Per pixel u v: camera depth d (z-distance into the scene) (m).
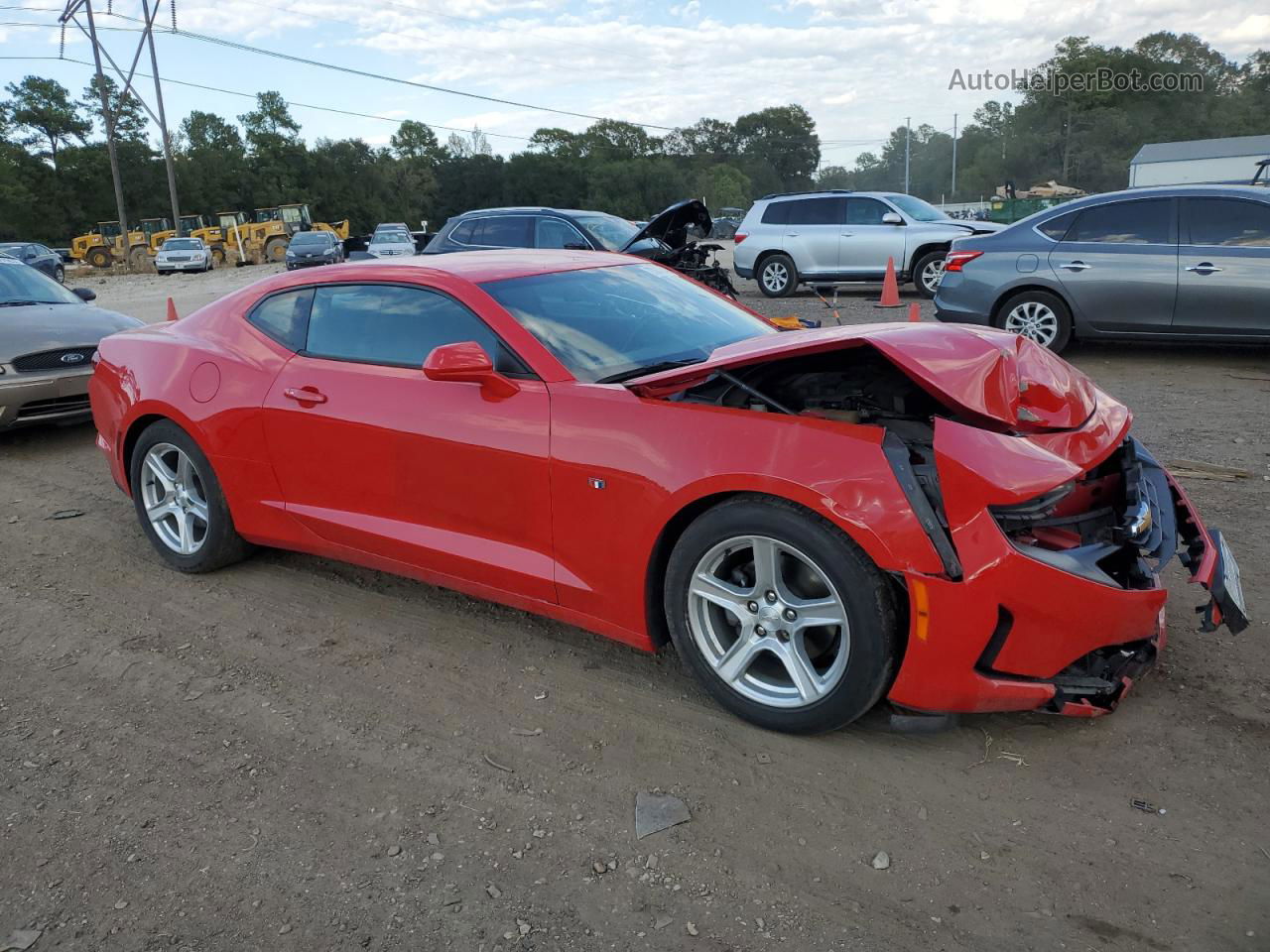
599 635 3.62
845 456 2.67
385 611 4.03
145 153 85.19
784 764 2.85
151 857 2.55
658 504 2.96
